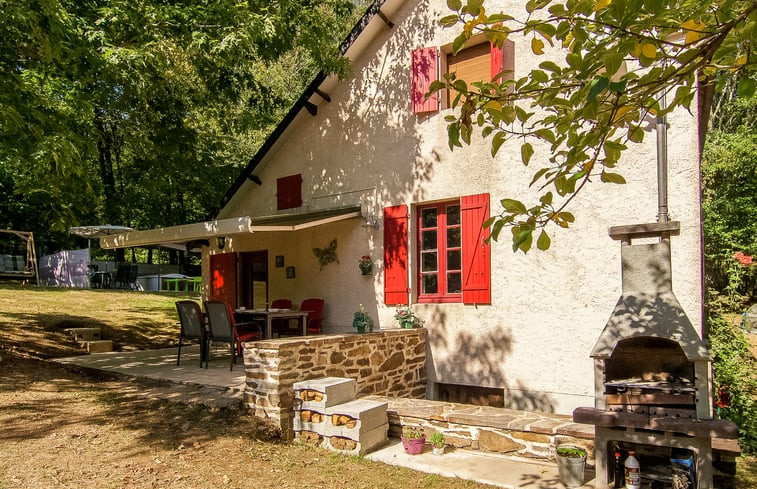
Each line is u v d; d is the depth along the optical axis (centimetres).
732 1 287
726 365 779
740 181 1377
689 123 730
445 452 652
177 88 1335
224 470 566
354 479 563
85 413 725
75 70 884
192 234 1002
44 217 1055
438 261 990
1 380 848
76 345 1188
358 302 1075
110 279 2486
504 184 893
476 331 912
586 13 309
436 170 976
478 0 319
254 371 716
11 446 593
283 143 1241
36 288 1930
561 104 346
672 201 741
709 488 477
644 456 562
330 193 1146
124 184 2388
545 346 838
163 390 827
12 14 687
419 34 1016
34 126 812
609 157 339
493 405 912
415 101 998
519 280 868
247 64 1209
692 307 721
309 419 682
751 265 998
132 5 918
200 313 966
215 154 2053
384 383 867
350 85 1121
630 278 540
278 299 1219
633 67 754
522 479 559
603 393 522
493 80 350
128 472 546
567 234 824
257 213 1309
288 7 1069
